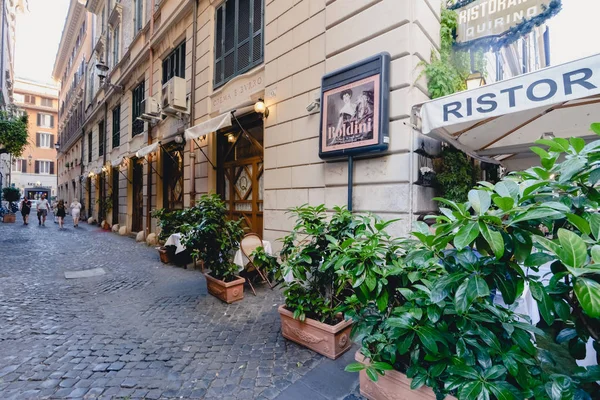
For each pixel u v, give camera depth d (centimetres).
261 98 605
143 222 1148
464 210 147
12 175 3762
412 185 387
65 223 1852
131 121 1312
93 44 1989
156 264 722
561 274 130
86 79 2092
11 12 2617
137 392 243
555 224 156
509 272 149
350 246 232
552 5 388
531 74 260
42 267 679
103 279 585
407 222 383
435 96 411
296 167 534
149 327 363
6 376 263
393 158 400
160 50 1062
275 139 576
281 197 561
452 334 177
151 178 1127
